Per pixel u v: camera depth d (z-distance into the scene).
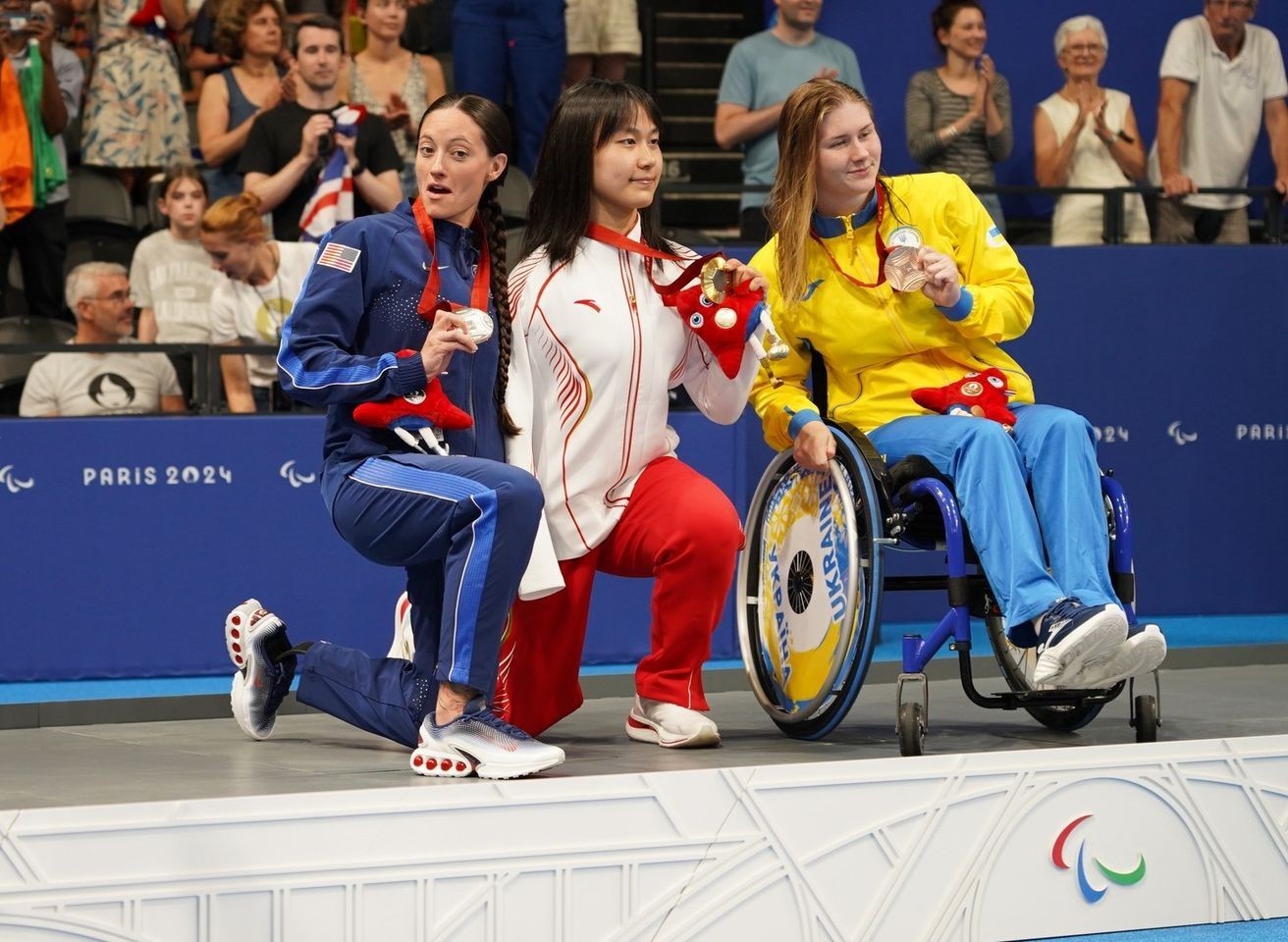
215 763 10.27
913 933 9.41
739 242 20.84
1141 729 10.98
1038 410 11.19
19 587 16.88
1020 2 22.92
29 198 19.50
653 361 11.16
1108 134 22.53
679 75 25.36
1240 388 21.78
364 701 10.98
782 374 12.29
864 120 11.55
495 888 8.57
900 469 11.16
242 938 8.12
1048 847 9.76
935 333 11.90
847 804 9.29
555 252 11.16
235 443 17.34
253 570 17.41
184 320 19.05
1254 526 21.94
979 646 19.05
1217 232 22.88
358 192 19.88
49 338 19.59
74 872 7.84
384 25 20.73
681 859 8.94
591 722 12.64
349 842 8.31
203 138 20.19
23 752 11.00
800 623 11.76
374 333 10.29
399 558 10.08
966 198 12.14
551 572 10.51
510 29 21.48
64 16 20.52
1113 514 10.98
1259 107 23.11
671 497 11.02
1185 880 10.10
